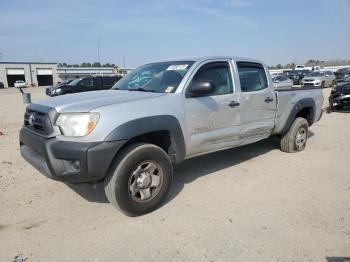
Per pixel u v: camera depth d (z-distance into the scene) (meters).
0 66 67.12
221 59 4.82
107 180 3.58
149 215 3.78
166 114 3.88
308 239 3.23
